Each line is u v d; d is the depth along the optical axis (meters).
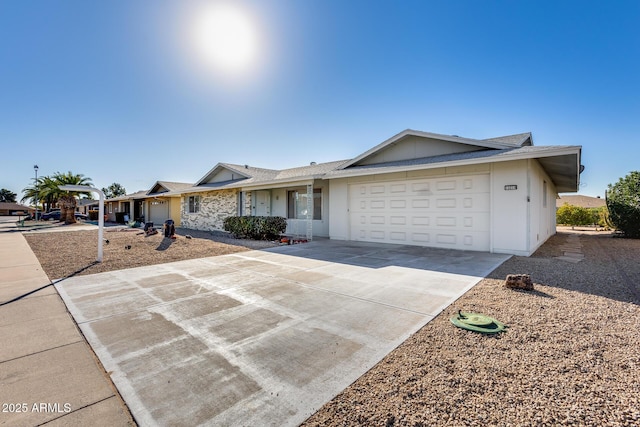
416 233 10.34
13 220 37.19
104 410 2.08
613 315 3.73
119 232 15.95
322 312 4.02
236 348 3.02
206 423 1.95
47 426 1.90
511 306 4.09
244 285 5.46
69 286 5.45
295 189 15.33
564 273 6.03
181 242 11.46
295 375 2.52
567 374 2.44
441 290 4.96
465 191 9.26
